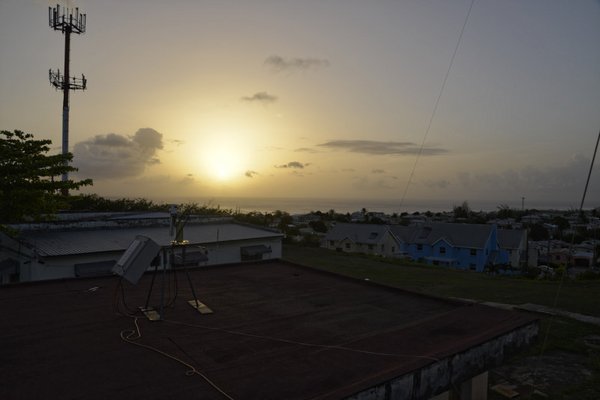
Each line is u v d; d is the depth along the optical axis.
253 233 20.11
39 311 5.35
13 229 13.77
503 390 7.44
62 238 15.43
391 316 5.40
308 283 7.32
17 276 14.36
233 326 4.86
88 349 4.05
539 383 7.73
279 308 5.70
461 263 40.22
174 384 3.28
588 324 11.05
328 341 4.35
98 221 17.53
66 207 16.59
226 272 8.30
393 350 3.98
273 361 3.76
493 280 20.08
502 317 5.09
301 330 4.74
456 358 3.79
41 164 14.65
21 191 13.55
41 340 4.30
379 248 44.22
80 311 5.36
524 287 17.47
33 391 3.15
